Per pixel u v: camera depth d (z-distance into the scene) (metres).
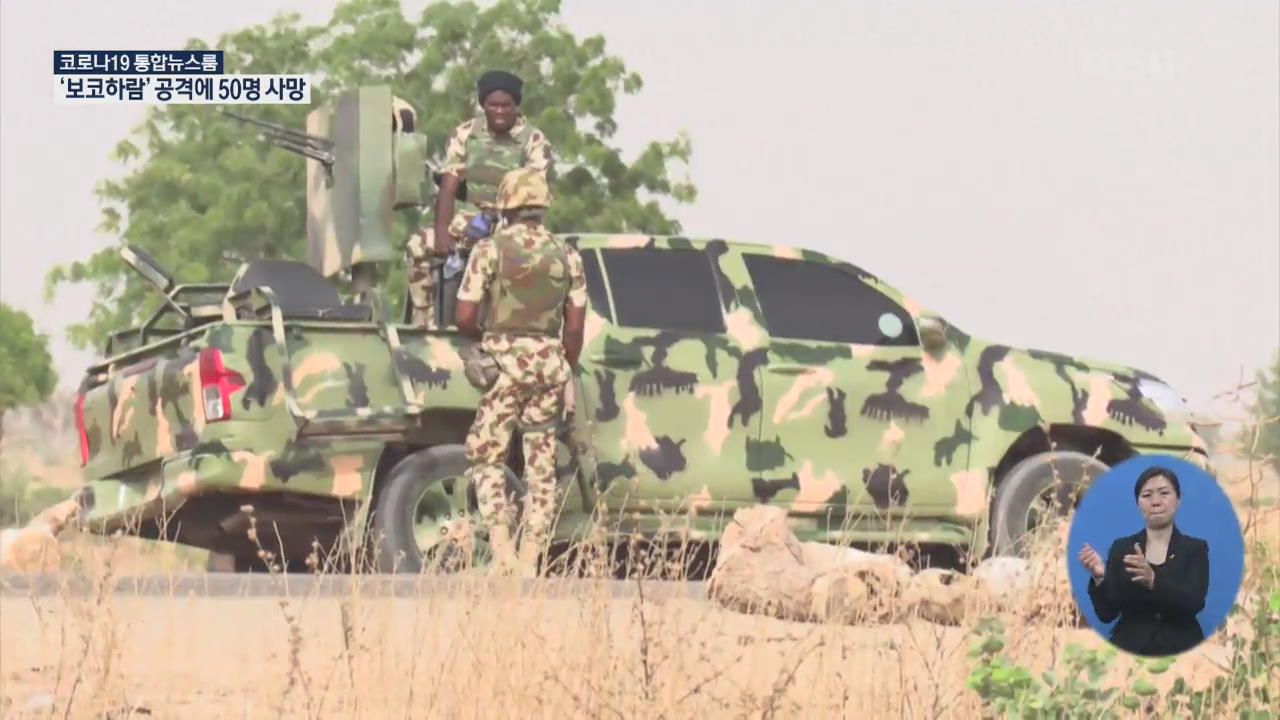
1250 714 25.83
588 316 46.59
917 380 48.91
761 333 47.84
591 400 46.00
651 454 46.31
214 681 28.58
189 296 50.72
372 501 45.41
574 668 26.94
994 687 25.42
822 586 35.19
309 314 46.09
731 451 46.97
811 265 49.09
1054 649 27.67
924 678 28.72
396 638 30.58
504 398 43.38
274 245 149.25
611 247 47.41
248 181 148.25
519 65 153.50
